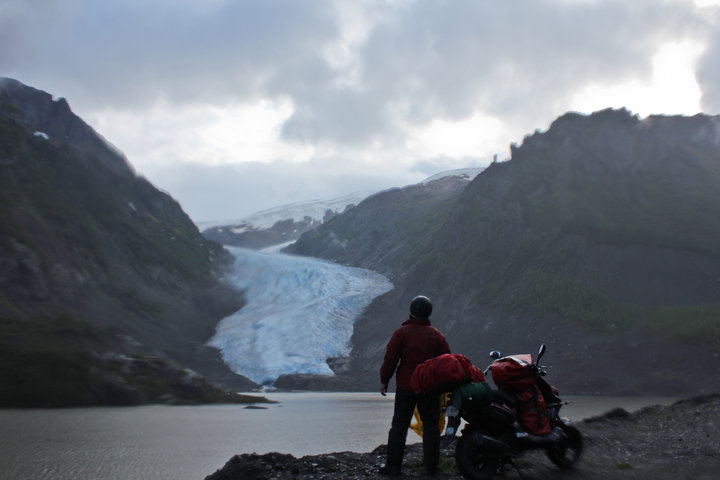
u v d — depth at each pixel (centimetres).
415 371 714
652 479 710
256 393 8612
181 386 6188
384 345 10362
